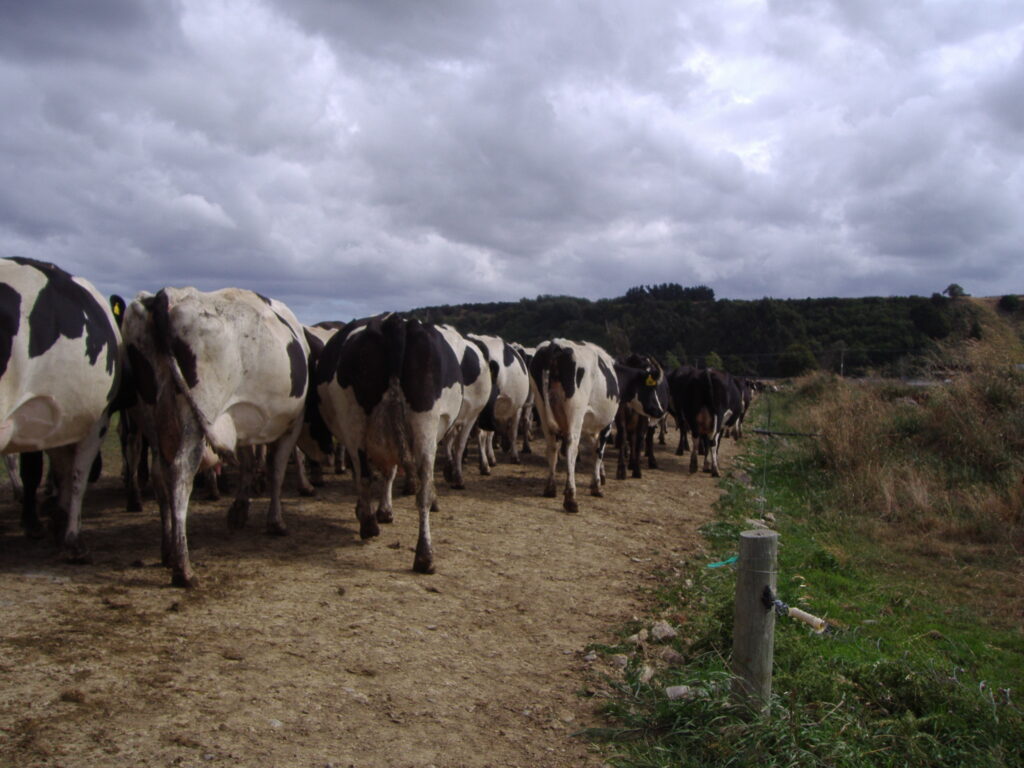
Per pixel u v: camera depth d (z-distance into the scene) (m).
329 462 12.07
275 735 3.52
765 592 3.91
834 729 3.95
